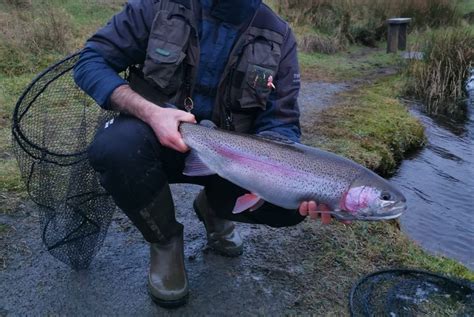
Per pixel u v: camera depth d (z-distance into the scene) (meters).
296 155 2.12
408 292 2.62
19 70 6.20
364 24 11.27
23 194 3.40
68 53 6.79
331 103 6.48
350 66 9.11
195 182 2.56
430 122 6.70
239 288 2.61
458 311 2.50
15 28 6.91
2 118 4.76
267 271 2.75
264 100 2.33
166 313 2.42
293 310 2.48
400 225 3.73
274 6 11.24
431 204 4.46
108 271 2.71
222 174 2.18
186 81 2.31
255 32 2.30
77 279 2.63
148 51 2.22
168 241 2.42
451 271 2.92
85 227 2.56
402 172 5.10
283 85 2.40
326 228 3.16
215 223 2.81
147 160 2.19
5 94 5.37
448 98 7.60
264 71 2.29
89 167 2.51
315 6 11.48
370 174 2.07
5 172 3.67
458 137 6.23
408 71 8.56
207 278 2.67
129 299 2.51
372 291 2.61
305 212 2.11
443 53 8.38
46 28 6.97
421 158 5.50
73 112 2.75
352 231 3.15
